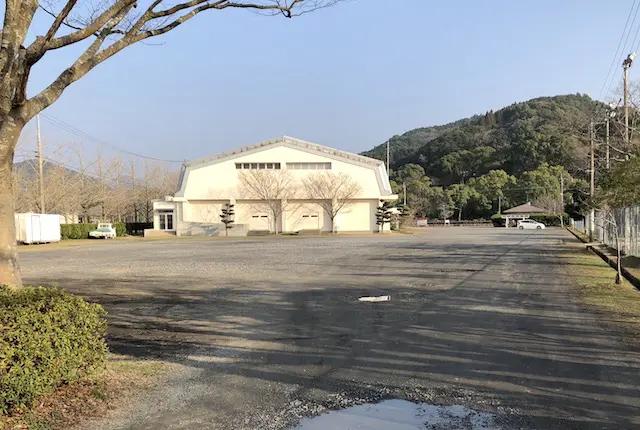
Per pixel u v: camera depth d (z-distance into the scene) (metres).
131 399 4.11
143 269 15.48
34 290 4.52
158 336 6.46
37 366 3.74
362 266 15.23
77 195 43.75
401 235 41.31
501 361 5.08
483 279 11.77
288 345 5.89
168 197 45.25
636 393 4.12
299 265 15.86
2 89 4.52
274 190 44.97
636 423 3.53
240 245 28.47
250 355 5.48
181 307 8.62
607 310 7.80
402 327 6.73
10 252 5.02
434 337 6.15
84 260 19.66
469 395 4.12
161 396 4.18
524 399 4.02
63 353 3.98
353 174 45.81
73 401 4.00
